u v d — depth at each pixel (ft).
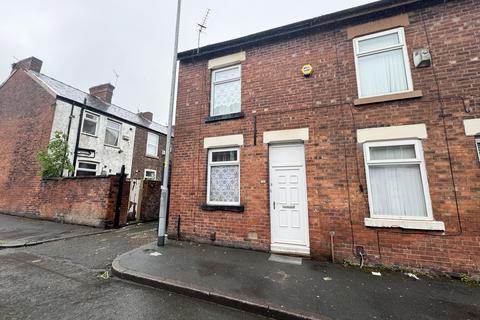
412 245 14.98
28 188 35.73
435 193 14.93
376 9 18.04
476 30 15.78
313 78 19.48
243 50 22.81
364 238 16.07
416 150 15.72
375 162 16.63
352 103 17.83
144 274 13.80
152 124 63.36
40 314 9.96
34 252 18.71
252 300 11.07
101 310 10.39
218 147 22.13
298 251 17.92
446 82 15.78
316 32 20.15
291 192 19.07
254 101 21.25
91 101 47.44
